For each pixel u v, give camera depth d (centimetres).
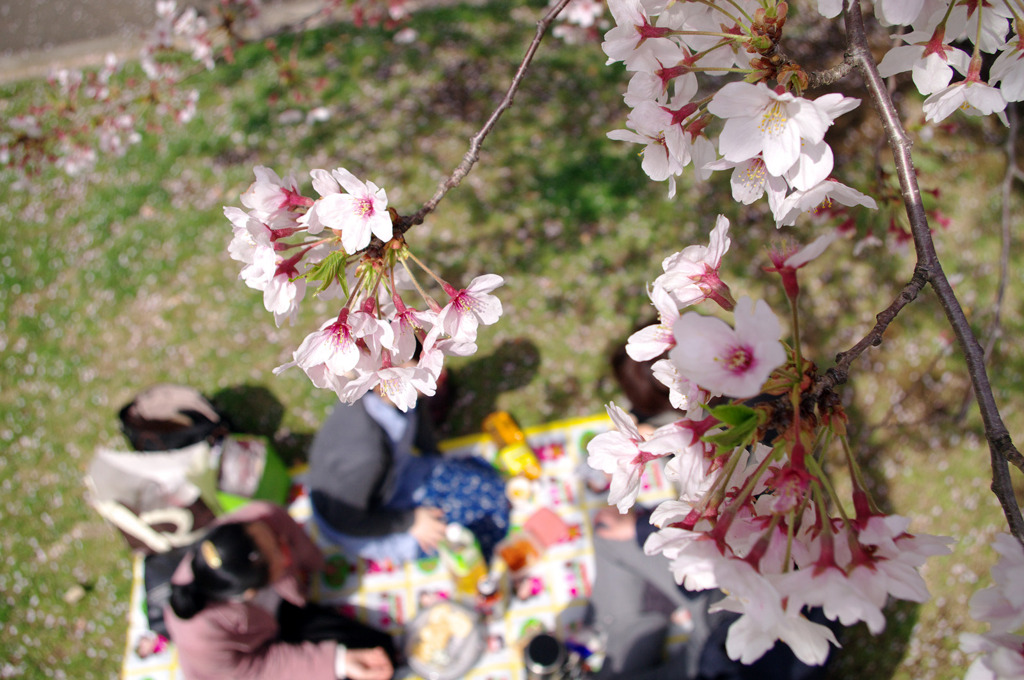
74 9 700
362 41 630
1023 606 113
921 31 159
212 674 327
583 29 586
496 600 366
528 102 584
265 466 399
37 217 571
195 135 595
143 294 534
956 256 492
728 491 131
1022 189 511
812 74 154
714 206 523
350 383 142
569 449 428
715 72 155
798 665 307
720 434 118
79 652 424
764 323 113
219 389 493
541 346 488
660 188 535
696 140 157
